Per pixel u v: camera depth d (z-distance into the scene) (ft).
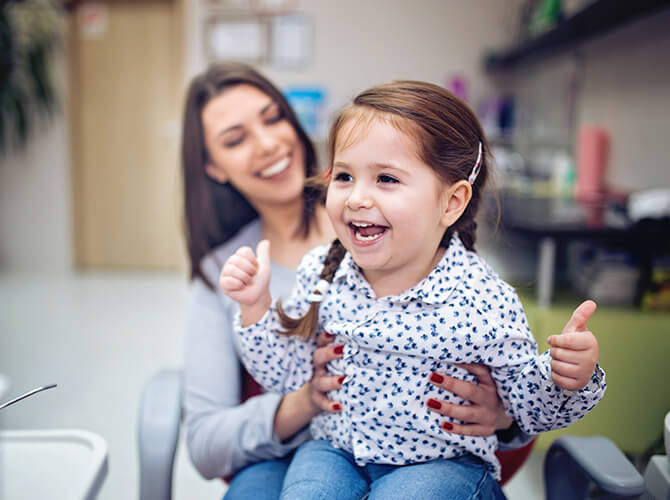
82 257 15.97
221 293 3.57
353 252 2.41
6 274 15.07
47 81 14.42
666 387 4.60
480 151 2.55
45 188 15.38
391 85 2.48
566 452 2.65
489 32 13.79
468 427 2.55
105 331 10.35
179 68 14.96
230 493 2.91
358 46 14.05
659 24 7.36
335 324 2.66
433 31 13.89
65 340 9.86
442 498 2.30
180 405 3.15
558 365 2.09
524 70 13.05
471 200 2.63
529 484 4.35
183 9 14.35
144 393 3.20
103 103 15.35
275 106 3.57
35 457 2.29
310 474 2.53
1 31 13.58
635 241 5.66
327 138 2.61
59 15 14.74
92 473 2.12
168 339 9.93
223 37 14.34
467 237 2.79
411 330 2.49
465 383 2.53
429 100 2.38
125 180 15.64
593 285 5.80
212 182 3.75
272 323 2.66
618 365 4.72
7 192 15.39
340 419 2.72
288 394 3.00
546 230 5.60
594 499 2.74
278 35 14.16
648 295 5.51
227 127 3.49
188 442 3.24
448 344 2.47
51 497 2.08
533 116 12.48
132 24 14.97
